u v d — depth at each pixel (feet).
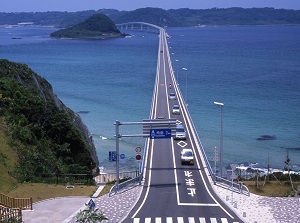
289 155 259.60
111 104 402.52
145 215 128.47
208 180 166.61
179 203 139.85
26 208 130.62
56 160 194.49
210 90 460.55
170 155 201.67
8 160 166.50
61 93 458.91
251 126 320.70
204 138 293.23
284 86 480.23
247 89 464.65
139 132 310.45
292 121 333.01
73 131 217.15
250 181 172.04
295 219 124.98
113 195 147.84
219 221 123.34
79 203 137.80
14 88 235.81
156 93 361.51
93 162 215.92
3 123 196.44
